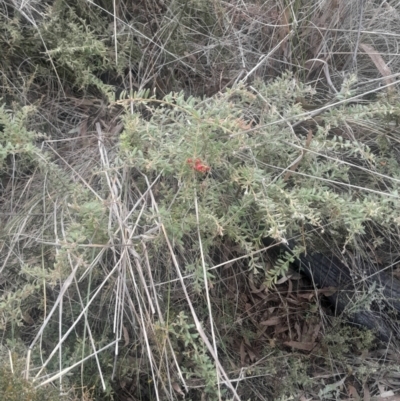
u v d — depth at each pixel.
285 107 1.75
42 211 1.68
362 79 2.00
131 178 1.60
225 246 1.67
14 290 1.63
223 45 2.06
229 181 1.50
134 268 1.54
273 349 1.71
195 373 1.46
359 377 1.71
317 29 2.01
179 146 1.41
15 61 2.00
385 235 1.73
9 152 1.50
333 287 1.77
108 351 1.54
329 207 1.48
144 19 2.09
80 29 2.01
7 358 1.28
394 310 1.76
